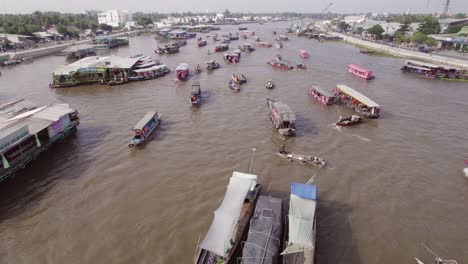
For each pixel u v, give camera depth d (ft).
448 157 138.92
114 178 121.49
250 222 85.46
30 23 644.69
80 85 265.34
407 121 180.34
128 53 452.35
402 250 87.20
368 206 104.94
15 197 109.70
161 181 119.44
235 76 276.00
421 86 258.16
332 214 100.89
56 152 141.38
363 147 147.23
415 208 104.42
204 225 96.22
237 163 132.16
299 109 198.59
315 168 128.06
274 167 128.88
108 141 152.87
